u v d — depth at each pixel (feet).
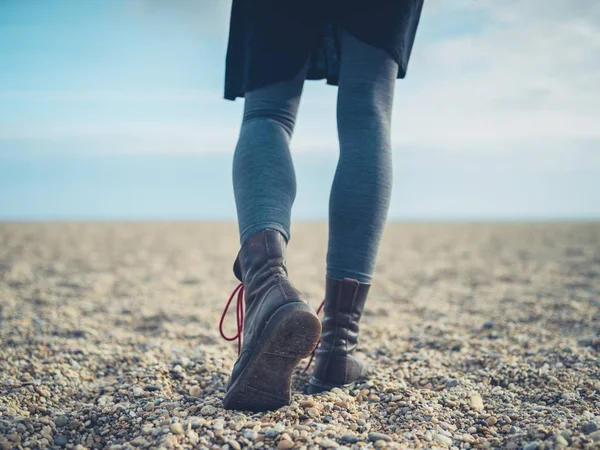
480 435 4.93
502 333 9.98
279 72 5.01
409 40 5.36
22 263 23.27
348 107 5.13
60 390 6.41
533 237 54.13
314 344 4.56
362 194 5.06
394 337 9.69
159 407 5.47
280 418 4.85
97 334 10.18
